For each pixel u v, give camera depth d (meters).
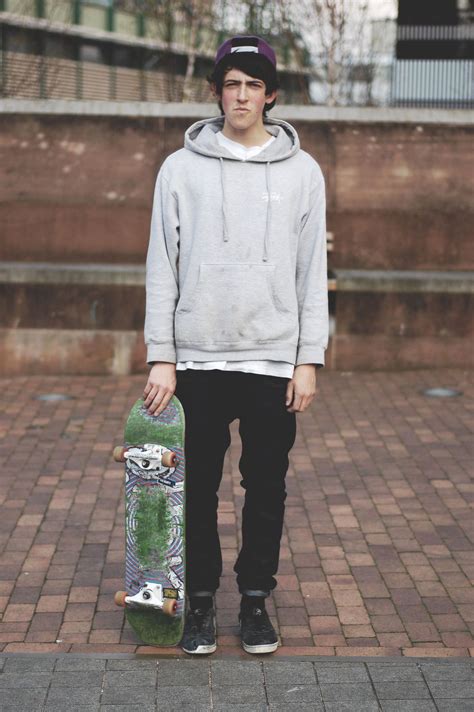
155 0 17.33
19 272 7.40
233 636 3.24
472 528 4.36
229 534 4.25
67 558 3.96
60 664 3.01
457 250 7.96
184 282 2.91
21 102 7.89
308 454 5.52
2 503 4.64
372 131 7.88
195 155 2.92
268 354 2.89
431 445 5.72
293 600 3.58
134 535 3.01
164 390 2.91
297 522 4.41
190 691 2.85
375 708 2.76
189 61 16.86
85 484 4.95
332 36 14.55
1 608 3.48
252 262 2.86
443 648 3.19
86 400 6.80
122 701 2.79
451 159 7.89
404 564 3.93
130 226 7.92
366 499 4.75
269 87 2.91
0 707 2.75
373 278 7.50
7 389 7.11
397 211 7.93
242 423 3.02
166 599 3.00
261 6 15.01
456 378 7.44
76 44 23.31
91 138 7.89
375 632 3.31
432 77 11.20
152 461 2.91
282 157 2.89
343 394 6.97
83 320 7.48
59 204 7.91
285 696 2.83
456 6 13.66
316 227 2.96
